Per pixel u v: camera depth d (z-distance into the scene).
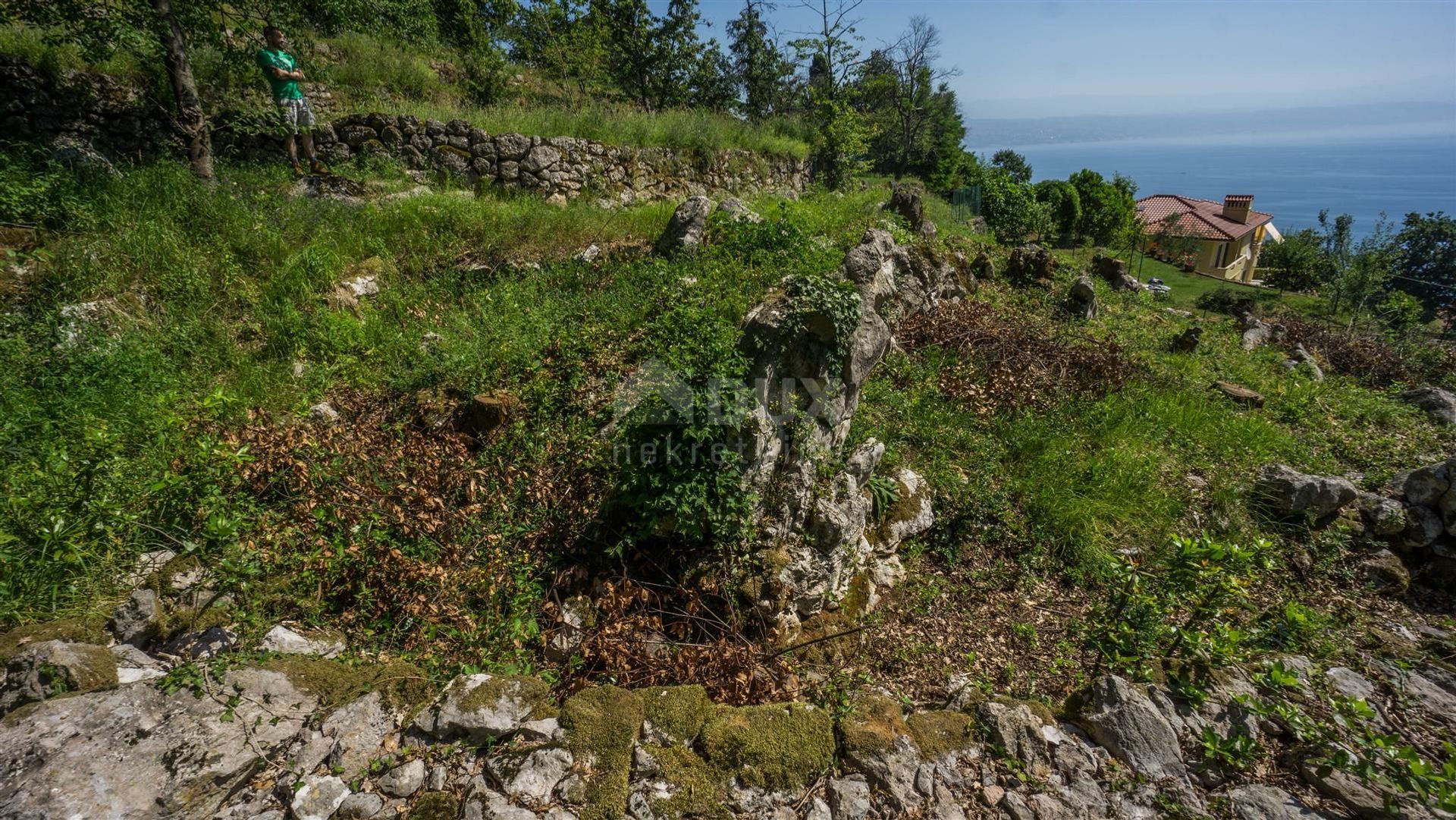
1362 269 15.38
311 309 5.90
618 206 10.35
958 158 32.75
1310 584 5.12
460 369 5.24
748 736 2.84
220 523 3.31
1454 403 8.34
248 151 8.90
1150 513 5.42
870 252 6.71
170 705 2.62
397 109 10.34
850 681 3.71
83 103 8.12
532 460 4.59
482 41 15.13
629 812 2.57
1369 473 6.61
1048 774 2.90
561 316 6.03
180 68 7.45
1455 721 3.54
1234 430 6.86
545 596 3.89
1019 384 6.94
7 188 5.75
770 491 4.24
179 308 5.57
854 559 4.41
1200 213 35.53
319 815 2.44
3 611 3.01
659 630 3.81
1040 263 11.09
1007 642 4.23
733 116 19.12
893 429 5.85
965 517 5.18
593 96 16.77
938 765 2.89
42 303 5.16
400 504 4.12
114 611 3.13
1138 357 8.49
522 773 2.61
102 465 3.56
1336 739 3.03
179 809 2.33
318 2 9.28
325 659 3.15
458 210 7.81
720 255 7.39
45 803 2.14
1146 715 3.06
